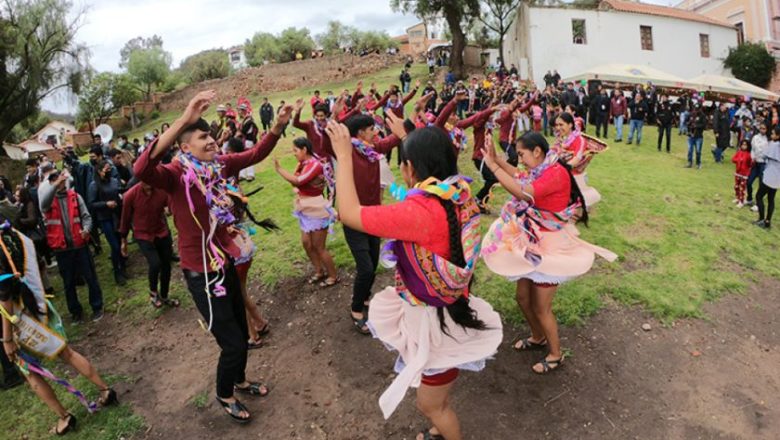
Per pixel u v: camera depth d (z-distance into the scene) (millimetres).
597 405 3764
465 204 2504
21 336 3637
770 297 5344
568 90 17469
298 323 5078
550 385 3951
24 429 3957
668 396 3865
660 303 4977
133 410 4086
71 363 3924
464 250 2490
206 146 3387
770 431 3545
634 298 5066
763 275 5820
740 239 6840
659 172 11102
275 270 6207
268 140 3820
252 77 37750
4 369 4504
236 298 3717
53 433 3875
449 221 2410
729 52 30844
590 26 26688
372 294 5445
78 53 27375
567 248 3846
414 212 2346
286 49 47531
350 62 37156
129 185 6781
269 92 37438
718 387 3969
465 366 2760
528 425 3588
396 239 2451
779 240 7066
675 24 28797
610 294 5148
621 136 15648
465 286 2600
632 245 6324
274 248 6895
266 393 4070
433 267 2426
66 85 27547
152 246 5648
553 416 3662
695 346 4449
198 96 2900
